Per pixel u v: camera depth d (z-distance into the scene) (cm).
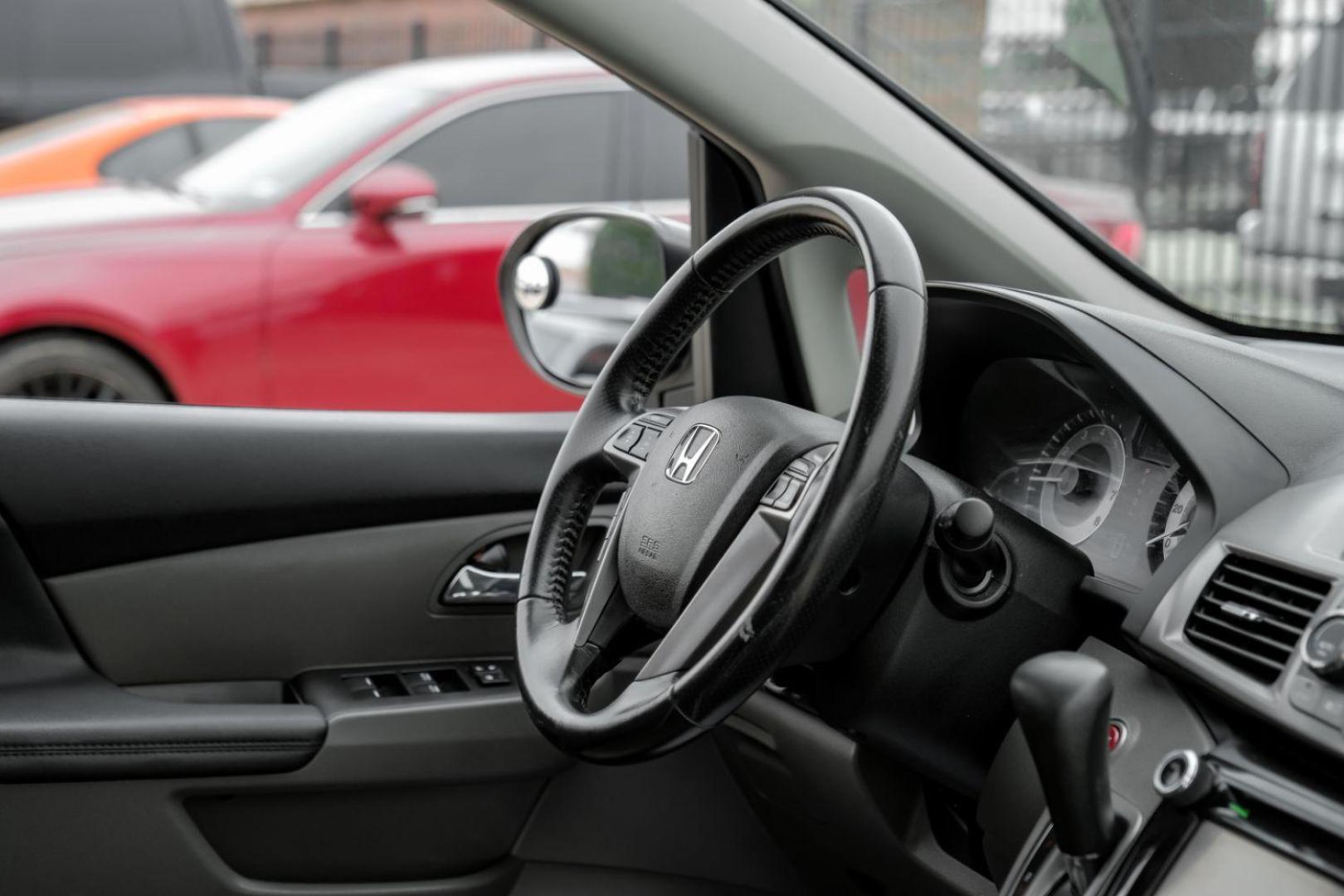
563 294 165
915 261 100
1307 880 86
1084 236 145
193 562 151
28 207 347
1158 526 124
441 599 160
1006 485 141
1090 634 119
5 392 319
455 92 355
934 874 130
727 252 117
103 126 521
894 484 115
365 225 339
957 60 506
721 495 107
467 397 346
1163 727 102
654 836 161
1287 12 292
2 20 790
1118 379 115
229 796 143
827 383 153
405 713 147
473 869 156
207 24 836
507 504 162
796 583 93
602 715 101
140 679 150
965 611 116
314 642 156
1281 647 95
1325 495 103
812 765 135
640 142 361
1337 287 215
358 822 149
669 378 161
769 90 134
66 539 146
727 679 94
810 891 165
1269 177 291
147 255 328
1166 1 193
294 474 153
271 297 332
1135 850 95
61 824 136
